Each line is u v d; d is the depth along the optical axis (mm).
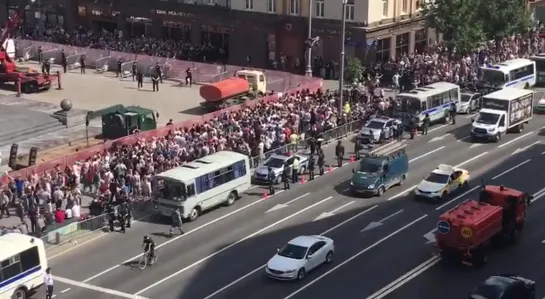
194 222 50156
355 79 80000
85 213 51156
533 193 53688
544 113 75750
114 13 103375
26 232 47000
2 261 38531
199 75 86938
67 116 70062
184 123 64625
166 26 100250
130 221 49750
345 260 44156
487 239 42781
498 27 93625
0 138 64938
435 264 43500
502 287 36750
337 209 51750
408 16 90312
